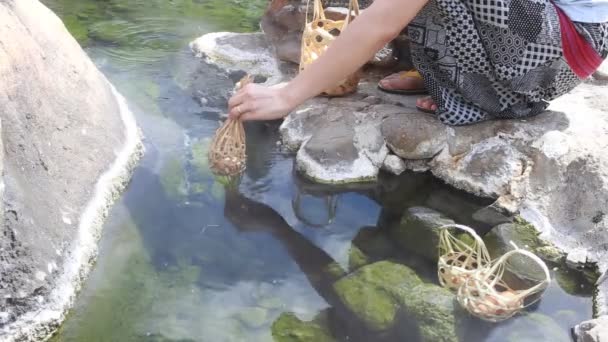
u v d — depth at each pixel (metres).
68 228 1.94
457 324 1.80
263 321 1.82
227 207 2.28
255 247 2.11
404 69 3.04
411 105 2.71
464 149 2.45
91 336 1.74
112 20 3.73
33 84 2.05
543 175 2.33
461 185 2.44
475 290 1.84
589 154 2.28
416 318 1.83
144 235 2.12
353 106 2.70
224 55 3.33
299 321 1.82
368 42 2.13
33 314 1.72
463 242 2.13
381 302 1.88
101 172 2.22
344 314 1.85
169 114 2.79
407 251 2.12
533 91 2.38
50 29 2.37
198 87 3.04
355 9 2.67
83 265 1.93
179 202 2.28
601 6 2.26
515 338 1.77
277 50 3.25
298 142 2.63
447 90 2.44
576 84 2.43
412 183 2.49
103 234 2.09
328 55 2.17
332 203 2.37
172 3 4.04
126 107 2.71
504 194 2.37
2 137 1.82
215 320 1.82
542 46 2.23
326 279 1.99
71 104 2.23
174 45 3.46
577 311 1.90
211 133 2.68
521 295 1.82
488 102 2.41
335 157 2.49
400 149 2.50
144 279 1.95
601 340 1.69
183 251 2.07
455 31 2.25
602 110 2.58
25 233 1.76
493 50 2.25
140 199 2.27
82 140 2.20
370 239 2.18
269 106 2.26
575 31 2.24
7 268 1.69
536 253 2.14
